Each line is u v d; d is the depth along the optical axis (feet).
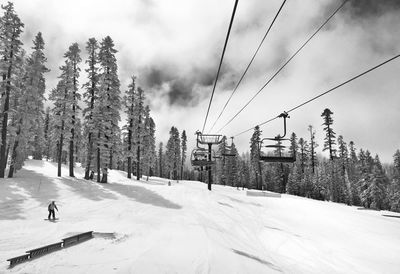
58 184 98.99
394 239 66.28
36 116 111.96
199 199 106.01
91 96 120.98
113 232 49.32
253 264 39.37
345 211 99.76
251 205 107.14
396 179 208.44
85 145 134.82
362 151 225.35
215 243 48.03
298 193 213.87
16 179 96.07
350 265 49.49
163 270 30.73
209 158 119.96
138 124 165.89
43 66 112.98
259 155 73.00
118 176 155.63
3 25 99.35
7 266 29.99
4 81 97.60
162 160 337.11
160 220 66.85
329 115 205.05
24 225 55.16
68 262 31.94
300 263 49.44
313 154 224.53
